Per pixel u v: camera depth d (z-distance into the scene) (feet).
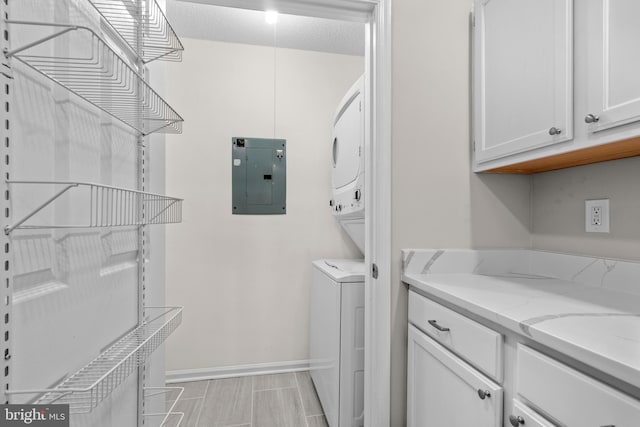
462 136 4.79
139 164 3.67
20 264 1.98
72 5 2.49
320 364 6.61
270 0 4.36
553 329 2.44
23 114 2.00
